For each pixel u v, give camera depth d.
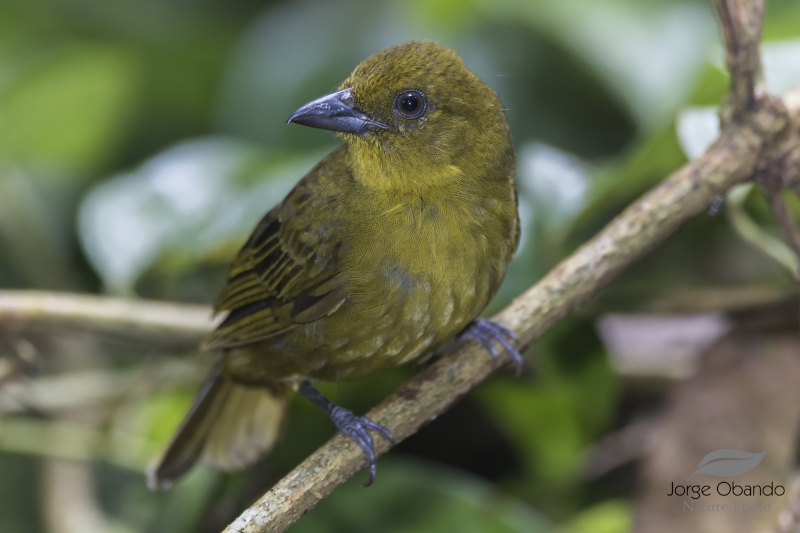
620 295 9.84
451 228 7.84
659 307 9.80
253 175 9.75
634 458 10.21
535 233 9.53
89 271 12.30
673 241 10.31
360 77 8.04
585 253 7.89
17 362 9.05
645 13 11.38
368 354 8.19
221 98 12.30
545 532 8.96
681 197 7.87
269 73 12.23
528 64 12.11
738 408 8.86
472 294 7.97
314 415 10.02
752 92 7.90
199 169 9.85
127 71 12.16
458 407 10.71
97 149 12.62
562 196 9.52
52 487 9.98
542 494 9.88
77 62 11.74
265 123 12.06
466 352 7.80
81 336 10.39
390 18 12.33
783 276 9.67
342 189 8.15
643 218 7.87
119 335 9.37
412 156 7.86
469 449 10.82
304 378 8.63
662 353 10.53
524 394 9.70
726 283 10.89
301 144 11.88
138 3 13.31
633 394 10.66
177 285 11.43
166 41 13.02
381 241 7.87
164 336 9.45
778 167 7.95
